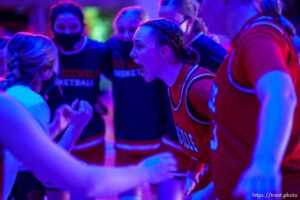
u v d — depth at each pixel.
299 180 2.93
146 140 6.19
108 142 10.80
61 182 2.22
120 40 6.18
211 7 2.96
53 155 2.21
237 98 2.84
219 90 2.95
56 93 5.82
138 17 6.00
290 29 2.86
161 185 5.87
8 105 2.20
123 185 2.30
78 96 6.15
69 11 6.06
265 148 2.20
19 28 16.70
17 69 3.52
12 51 3.55
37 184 5.29
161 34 3.71
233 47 2.87
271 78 2.38
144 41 3.72
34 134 2.21
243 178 2.19
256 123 2.82
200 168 4.17
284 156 2.88
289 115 2.27
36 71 3.55
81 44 6.14
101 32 17.89
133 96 6.15
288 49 2.74
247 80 2.75
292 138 2.86
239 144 2.91
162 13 5.40
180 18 5.25
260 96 2.39
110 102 13.69
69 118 3.86
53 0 15.62
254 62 2.51
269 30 2.70
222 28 2.97
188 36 5.23
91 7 16.28
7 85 3.45
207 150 3.68
